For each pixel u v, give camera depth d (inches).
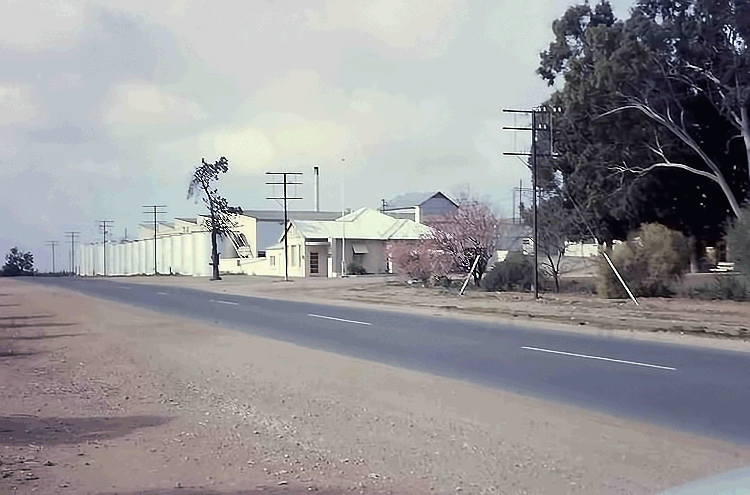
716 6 1542.8
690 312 1152.2
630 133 1663.4
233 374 647.8
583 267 1974.7
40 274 6441.9
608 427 425.4
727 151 1680.6
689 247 1560.0
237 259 3836.1
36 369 706.8
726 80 1582.2
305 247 3120.1
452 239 1924.2
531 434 410.3
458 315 1274.6
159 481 330.3
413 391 549.6
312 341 893.8
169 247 4763.8
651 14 1614.2
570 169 1785.2
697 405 486.3
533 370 644.7
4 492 314.8
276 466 353.7
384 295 1770.4
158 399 539.8
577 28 1737.2
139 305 1599.4
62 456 375.9
